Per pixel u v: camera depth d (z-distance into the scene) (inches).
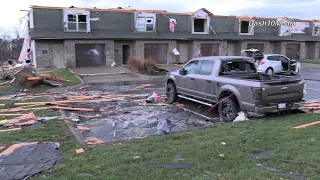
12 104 422.9
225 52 1529.3
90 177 162.4
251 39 1562.5
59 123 305.7
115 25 1331.2
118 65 1289.4
